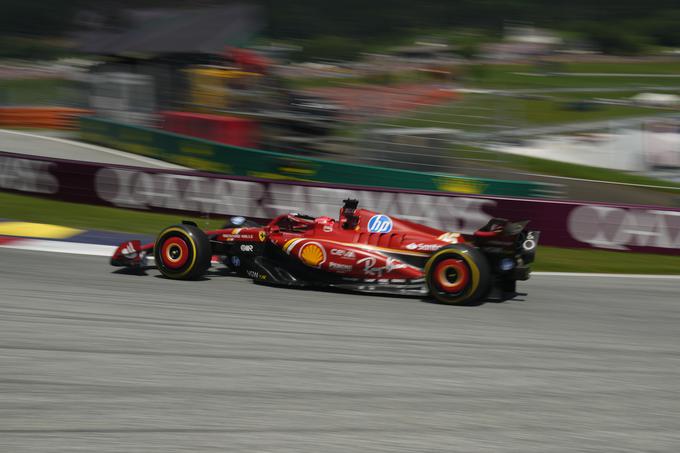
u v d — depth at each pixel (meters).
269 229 12.05
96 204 19.09
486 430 5.99
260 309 10.02
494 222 11.20
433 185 21.56
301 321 9.44
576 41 83.31
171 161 26.38
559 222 16.66
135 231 16.47
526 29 88.50
